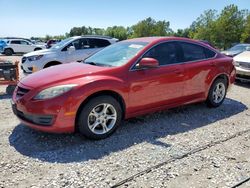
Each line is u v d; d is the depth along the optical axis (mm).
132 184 3398
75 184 3377
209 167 3832
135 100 4980
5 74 7715
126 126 5270
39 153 4145
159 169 3746
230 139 4793
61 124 4309
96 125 4586
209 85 6258
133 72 4957
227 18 55469
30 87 4453
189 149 4352
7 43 28516
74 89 4324
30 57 10602
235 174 3672
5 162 3869
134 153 4195
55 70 4957
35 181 3441
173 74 5449
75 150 4262
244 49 14727
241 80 9719
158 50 5426
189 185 3402
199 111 6289
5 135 4781
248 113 6297
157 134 4930
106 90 4613
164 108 5555
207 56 6285
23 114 4535
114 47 5805
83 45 11312
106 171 3674
